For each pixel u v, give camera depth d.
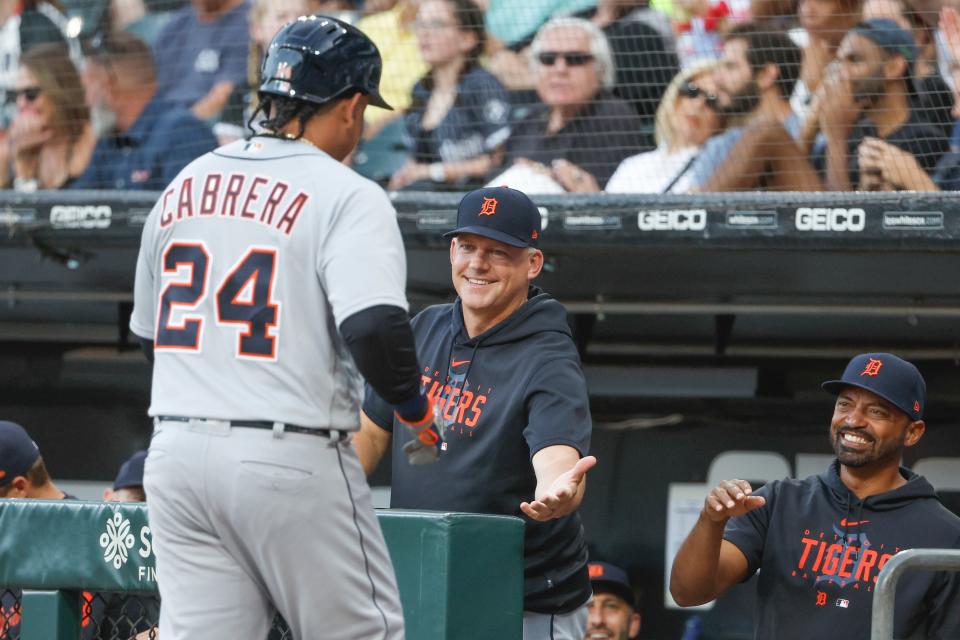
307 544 8.23
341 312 8.09
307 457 8.22
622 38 20.80
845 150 19.84
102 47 22.67
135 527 10.14
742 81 20.30
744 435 22.28
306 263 8.35
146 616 10.78
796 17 20.28
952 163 19.55
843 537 12.80
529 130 20.98
